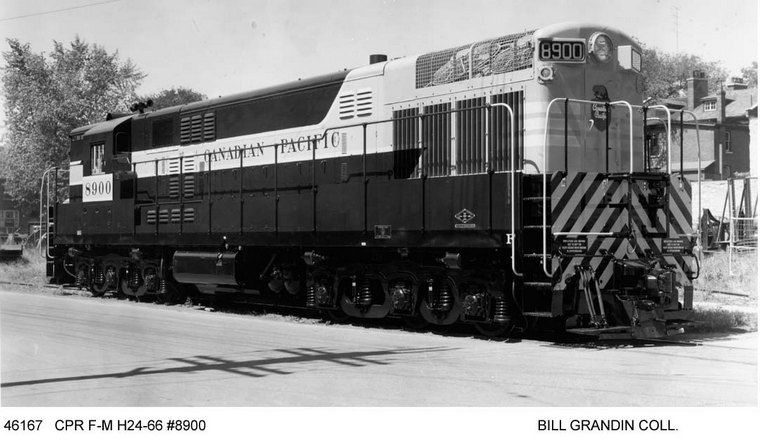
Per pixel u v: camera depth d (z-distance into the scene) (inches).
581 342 454.3
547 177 437.1
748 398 300.4
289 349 427.8
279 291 622.5
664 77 1984.5
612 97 479.2
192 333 503.2
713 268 807.1
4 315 621.6
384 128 536.1
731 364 373.1
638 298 439.5
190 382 338.0
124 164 775.1
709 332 496.1
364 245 518.3
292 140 603.8
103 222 789.2
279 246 597.9
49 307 697.6
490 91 480.1
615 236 444.8
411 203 488.7
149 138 754.8
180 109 717.9
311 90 592.7
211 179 674.8
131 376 354.9
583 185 443.5
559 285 430.9
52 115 1589.6
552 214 432.8
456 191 463.2
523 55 466.3
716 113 1711.4
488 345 440.1
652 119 504.1
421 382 331.6
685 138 1708.9
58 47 1644.9
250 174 633.6
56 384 341.4
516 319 469.7
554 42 459.8
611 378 337.7
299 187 594.9
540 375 345.1
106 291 828.0
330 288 565.9
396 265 521.7
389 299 524.4
